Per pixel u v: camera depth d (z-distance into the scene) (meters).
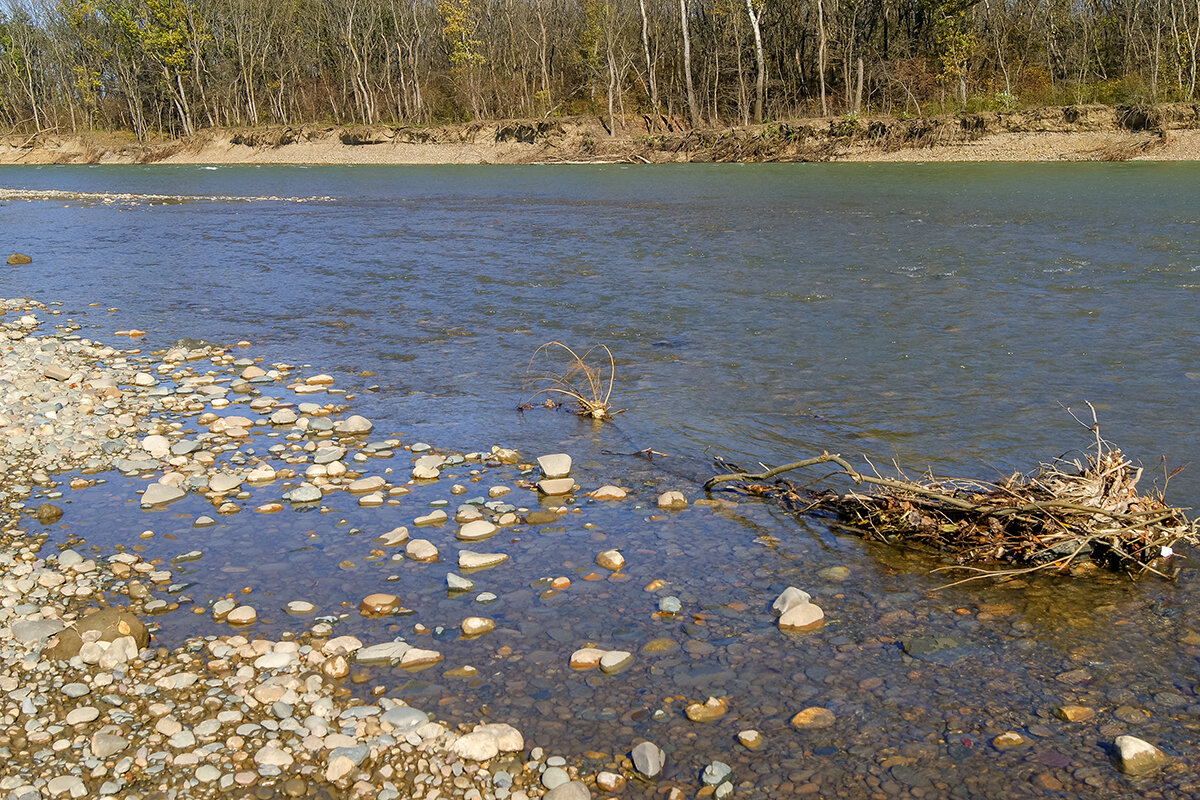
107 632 4.82
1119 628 4.87
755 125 52.12
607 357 10.80
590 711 4.27
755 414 8.58
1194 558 5.67
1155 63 44.69
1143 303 12.23
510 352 11.21
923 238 18.97
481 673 4.60
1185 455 7.10
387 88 75.12
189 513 6.74
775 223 22.44
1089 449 7.27
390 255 19.23
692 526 6.33
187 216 28.77
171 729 4.14
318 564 5.87
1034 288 13.51
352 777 3.83
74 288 16.31
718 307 13.12
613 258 17.80
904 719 4.14
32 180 52.12
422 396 9.59
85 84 80.56
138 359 11.39
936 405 8.58
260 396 9.76
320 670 4.63
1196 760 3.78
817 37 56.56
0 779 3.84
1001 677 4.45
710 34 60.81
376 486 7.16
